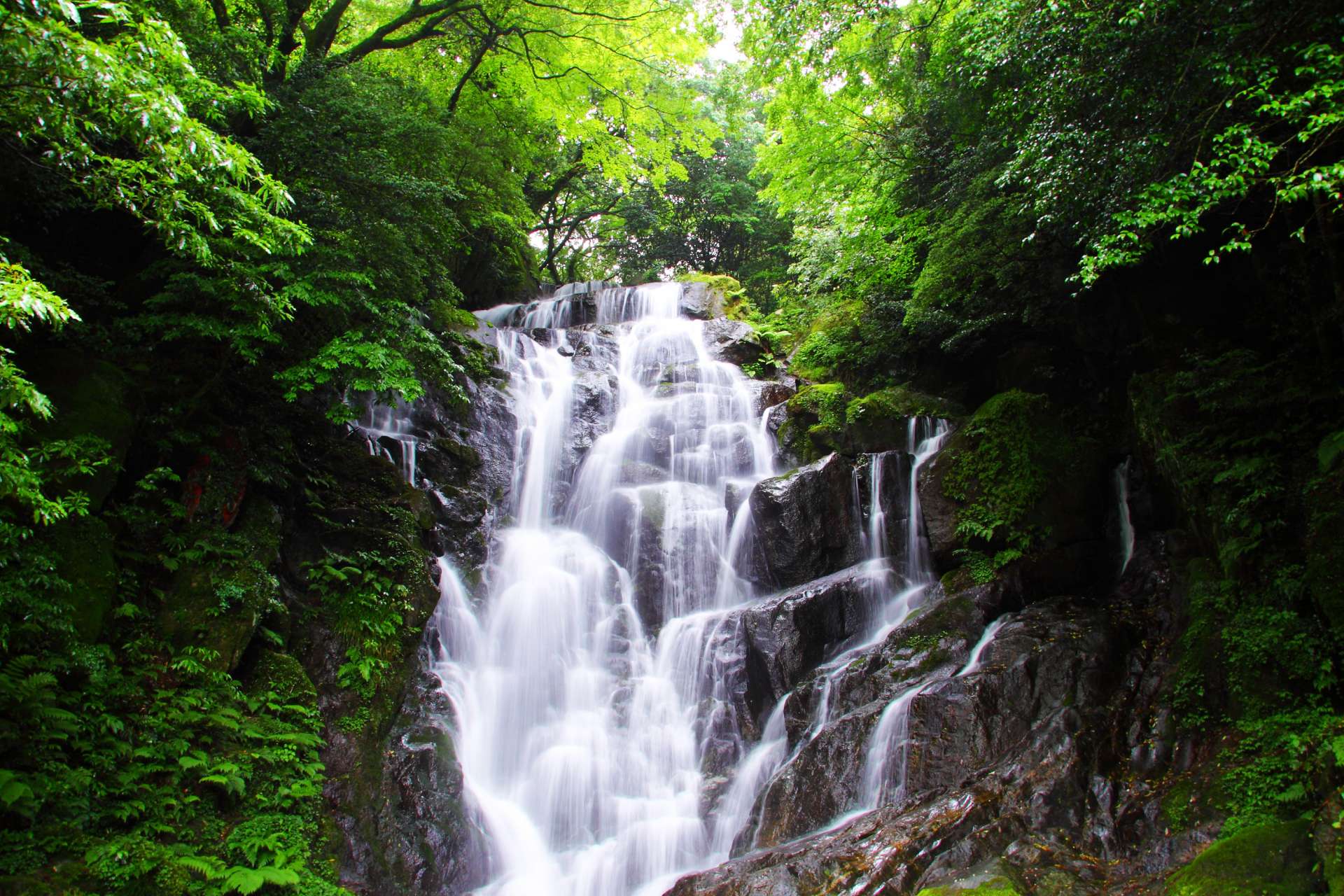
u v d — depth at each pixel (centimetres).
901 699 926
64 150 604
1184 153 770
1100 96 763
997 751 848
